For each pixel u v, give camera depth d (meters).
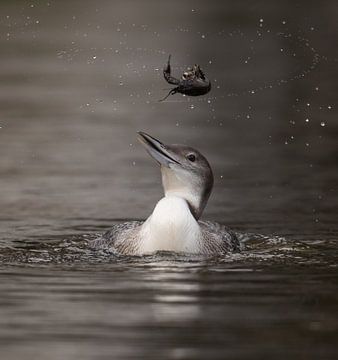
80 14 33.69
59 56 27.72
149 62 26.80
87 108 21.77
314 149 17.67
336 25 31.88
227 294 9.02
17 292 9.05
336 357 7.26
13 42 29.45
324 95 23.06
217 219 12.91
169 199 10.81
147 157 17.16
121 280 9.53
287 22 32.66
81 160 16.80
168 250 10.62
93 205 13.69
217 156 17.09
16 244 11.38
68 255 10.70
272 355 7.29
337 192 14.45
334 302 8.75
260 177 15.49
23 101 22.36
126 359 7.20
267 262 10.38
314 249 11.12
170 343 7.57
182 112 21.66
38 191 14.49
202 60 26.92
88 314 8.34
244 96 23.11
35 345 7.52
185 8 36.31
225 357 7.25
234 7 36.50
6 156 17.00
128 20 32.81
